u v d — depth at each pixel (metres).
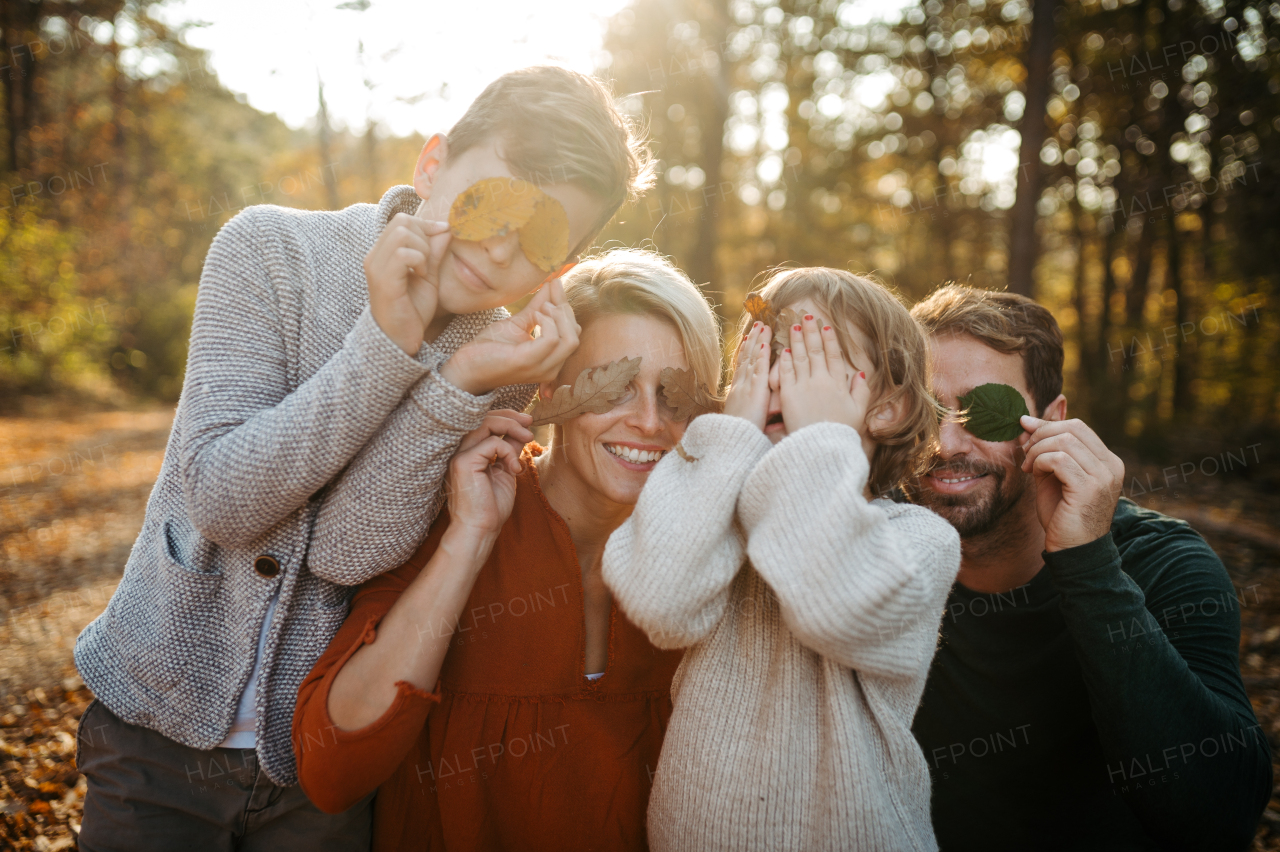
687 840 1.29
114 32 19.19
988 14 14.80
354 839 1.45
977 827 1.80
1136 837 1.75
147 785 1.36
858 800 1.21
